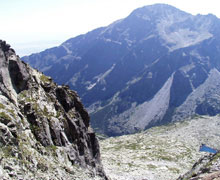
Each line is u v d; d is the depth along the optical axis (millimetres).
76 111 56219
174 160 142875
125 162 119188
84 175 44719
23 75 45031
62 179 36531
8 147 30062
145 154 154750
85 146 52625
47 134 42188
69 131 49375
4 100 36906
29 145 35469
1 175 25891
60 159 41500
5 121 32875
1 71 40625
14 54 46188
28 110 41375
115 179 75875
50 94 51000
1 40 44656
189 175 51406
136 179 84188
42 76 53531
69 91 58719
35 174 31500
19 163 30062
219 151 50875
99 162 57188
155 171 105000
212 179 33312
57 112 48875
